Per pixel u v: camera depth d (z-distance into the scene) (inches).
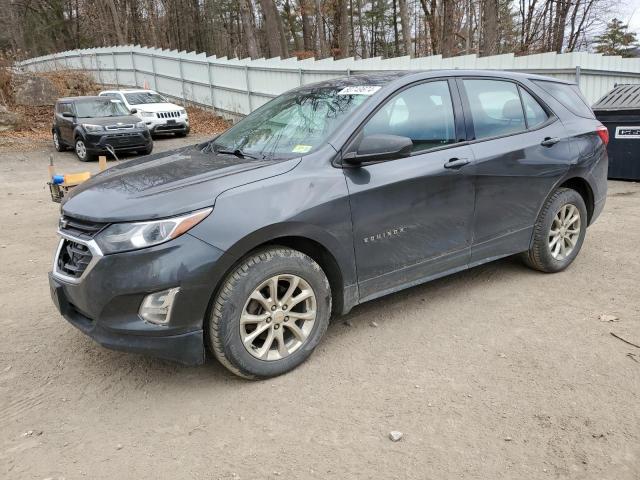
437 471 94.3
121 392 123.2
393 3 1637.6
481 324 149.9
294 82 722.8
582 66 445.4
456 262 155.8
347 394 118.6
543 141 171.2
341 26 1091.9
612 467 93.8
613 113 337.1
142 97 764.6
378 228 135.4
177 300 109.9
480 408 111.8
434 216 146.1
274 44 1023.6
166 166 139.3
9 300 180.7
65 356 140.6
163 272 108.4
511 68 492.4
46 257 230.8
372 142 126.9
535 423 106.3
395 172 137.4
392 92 143.3
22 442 106.3
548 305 160.9
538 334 142.8
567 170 176.6
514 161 162.1
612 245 217.6
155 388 124.4
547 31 1238.9
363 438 103.7
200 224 111.2
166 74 992.2
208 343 120.7
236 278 116.0
